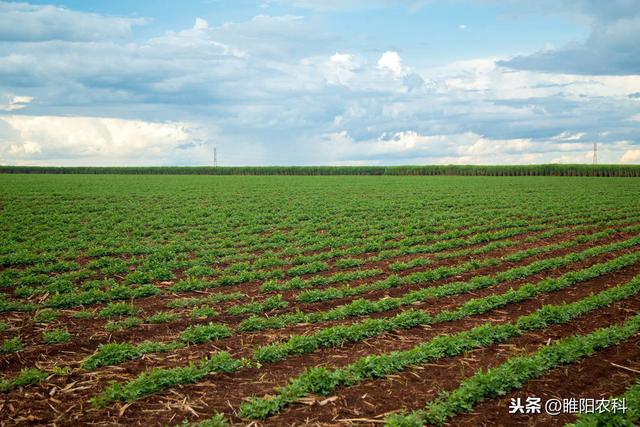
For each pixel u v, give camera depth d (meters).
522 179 83.31
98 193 51.78
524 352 11.51
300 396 9.43
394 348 11.97
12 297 16.59
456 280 18.50
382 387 9.82
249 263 21.89
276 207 40.75
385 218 34.62
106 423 8.77
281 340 12.66
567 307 14.23
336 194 53.09
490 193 54.19
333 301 16.09
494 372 9.87
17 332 13.25
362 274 19.08
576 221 33.41
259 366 10.91
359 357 11.45
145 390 9.76
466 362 10.98
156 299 16.58
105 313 14.66
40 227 29.38
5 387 9.91
